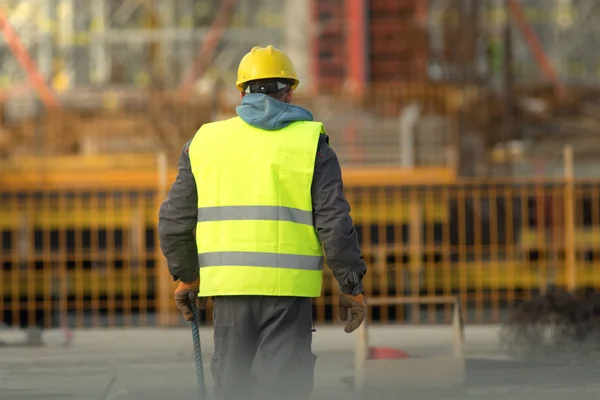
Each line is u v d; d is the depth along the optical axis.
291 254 10.84
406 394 15.50
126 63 55.84
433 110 45.78
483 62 48.66
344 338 25.19
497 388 15.62
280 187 10.91
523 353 20.56
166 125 40.94
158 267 31.47
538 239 33.25
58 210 31.67
